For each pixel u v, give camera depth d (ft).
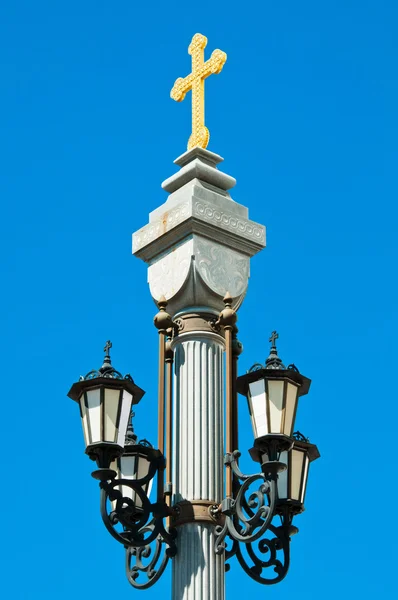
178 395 49.03
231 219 51.47
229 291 50.65
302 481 49.08
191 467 47.29
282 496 48.47
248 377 45.47
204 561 45.75
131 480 46.06
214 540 46.26
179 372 49.26
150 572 46.50
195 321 49.83
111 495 45.27
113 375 45.78
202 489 46.96
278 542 47.75
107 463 45.01
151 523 46.70
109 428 45.11
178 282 50.34
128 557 47.47
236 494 46.55
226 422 47.19
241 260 51.70
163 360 49.37
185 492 46.98
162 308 49.88
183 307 50.52
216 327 49.98
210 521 46.47
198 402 48.39
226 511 45.39
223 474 47.93
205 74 55.26
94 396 45.52
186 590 45.39
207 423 48.14
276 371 44.98
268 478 44.37
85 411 45.60
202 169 52.39
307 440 49.62
